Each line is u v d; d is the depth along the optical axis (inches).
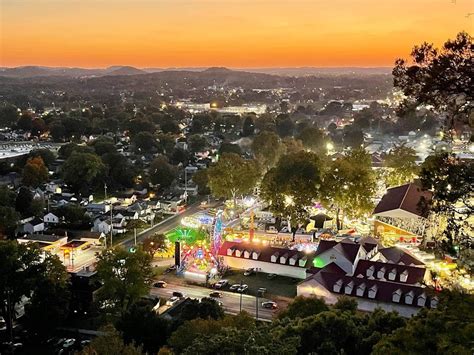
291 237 5054.1
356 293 3440.0
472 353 1312.7
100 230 5634.8
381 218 5064.0
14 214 5467.5
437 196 1464.1
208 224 5319.9
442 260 3941.9
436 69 1278.3
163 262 4559.5
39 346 3262.8
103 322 3410.4
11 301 3398.1
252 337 1617.9
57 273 3553.2
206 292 3887.8
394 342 1632.6
